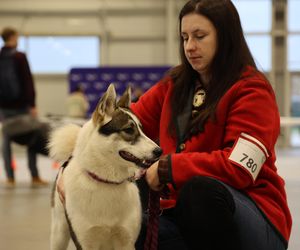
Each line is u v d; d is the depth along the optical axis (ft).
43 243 12.23
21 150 45.68
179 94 7.78
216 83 7.14
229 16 7.04
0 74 21.74
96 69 36.58
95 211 7.36
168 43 48.60
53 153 8.45
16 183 23.57
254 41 49.70
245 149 6.48
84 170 7.39
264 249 6.68
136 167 7.59
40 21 48.91
